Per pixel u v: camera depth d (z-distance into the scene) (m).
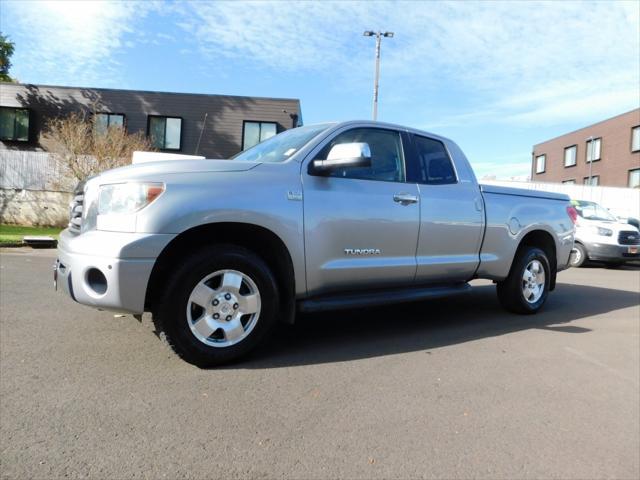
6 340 4.12
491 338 4.80
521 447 2.70
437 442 2.70
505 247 5.43
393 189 4.46
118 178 3.43
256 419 2.86
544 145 46.72
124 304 3.28
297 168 3.97
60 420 2.73
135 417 2.80
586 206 14.05
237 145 23.56
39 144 23.09
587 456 2.64
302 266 3.91
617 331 5.27
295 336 4.65
